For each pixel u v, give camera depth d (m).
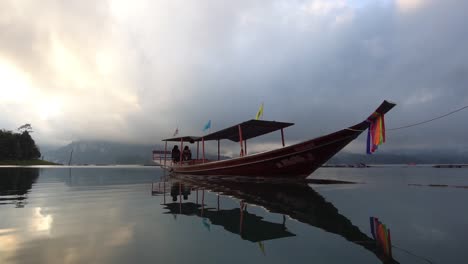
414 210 5.22
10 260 2.55
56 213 5.09
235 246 3.05
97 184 12.34
